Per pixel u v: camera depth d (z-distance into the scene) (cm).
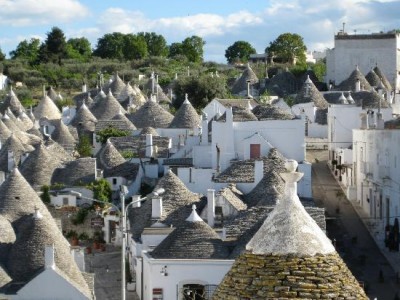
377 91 11356
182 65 18238
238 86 13475
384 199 6912
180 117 9856
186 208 6181
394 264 6162
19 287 4956
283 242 1512
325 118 10081
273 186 6272
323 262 1509
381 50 12938
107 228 6981
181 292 5025
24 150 8438
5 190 5834
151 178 7894
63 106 13388
